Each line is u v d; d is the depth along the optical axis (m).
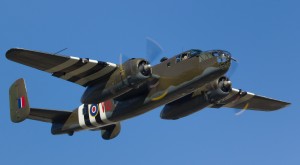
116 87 59.41
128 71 58.22
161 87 61.69
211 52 59.53
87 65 59.12
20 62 57.88
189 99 68.81
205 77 59.19
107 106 66.94
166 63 62.31
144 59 58.53
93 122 68.81
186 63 60.53
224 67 58.62
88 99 61.88
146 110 64.12
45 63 58.47
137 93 63.56
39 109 70.06
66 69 59.84
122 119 66.38
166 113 70.50
